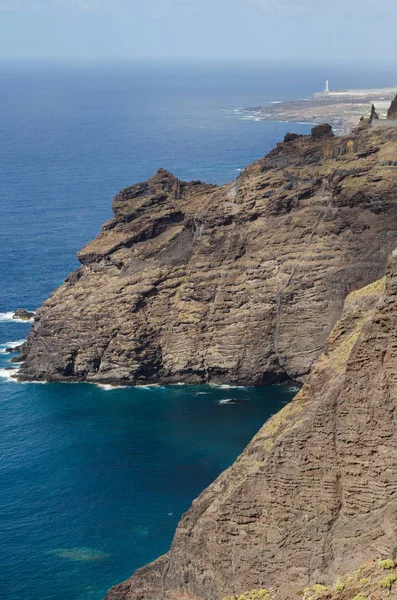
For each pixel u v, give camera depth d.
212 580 75.31
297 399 77.50
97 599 91.56
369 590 61.06
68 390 151.75
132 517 106.38
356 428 68.38
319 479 70.44
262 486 72.75
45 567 97.12
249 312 152.00
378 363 67.62
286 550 71.38
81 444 127.12
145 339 155.12
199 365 154.00
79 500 110.69
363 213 148.62
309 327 148.38
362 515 68.44
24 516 107.25
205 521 76.12
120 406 142.88
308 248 151.12
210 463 120.00
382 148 154.38
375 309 68.44
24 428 134.00
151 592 80.44
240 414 137.75
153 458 122.06
